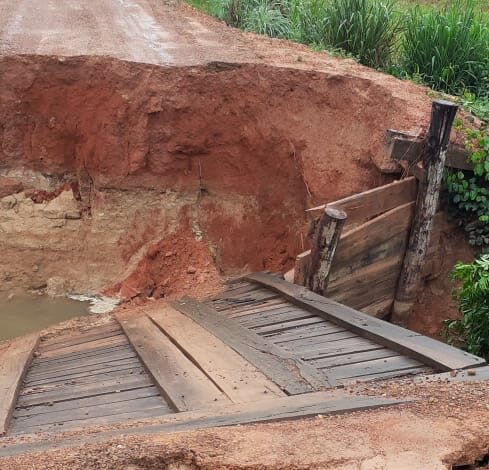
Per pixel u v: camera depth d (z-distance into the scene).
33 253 10.43
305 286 8.08
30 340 8.12
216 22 13.86
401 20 12.70
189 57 10.38
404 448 4.25
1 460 4.23
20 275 10.38
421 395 5.07
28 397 6.13
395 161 8.57
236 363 6.17
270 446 4.25
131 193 10.34
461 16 12.41
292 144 9.81
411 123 8.85
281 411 4.91
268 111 9.95
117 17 13.30
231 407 5.14
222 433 4.45
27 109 10.09
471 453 4.28
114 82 9.91
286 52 11.32
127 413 5.45
